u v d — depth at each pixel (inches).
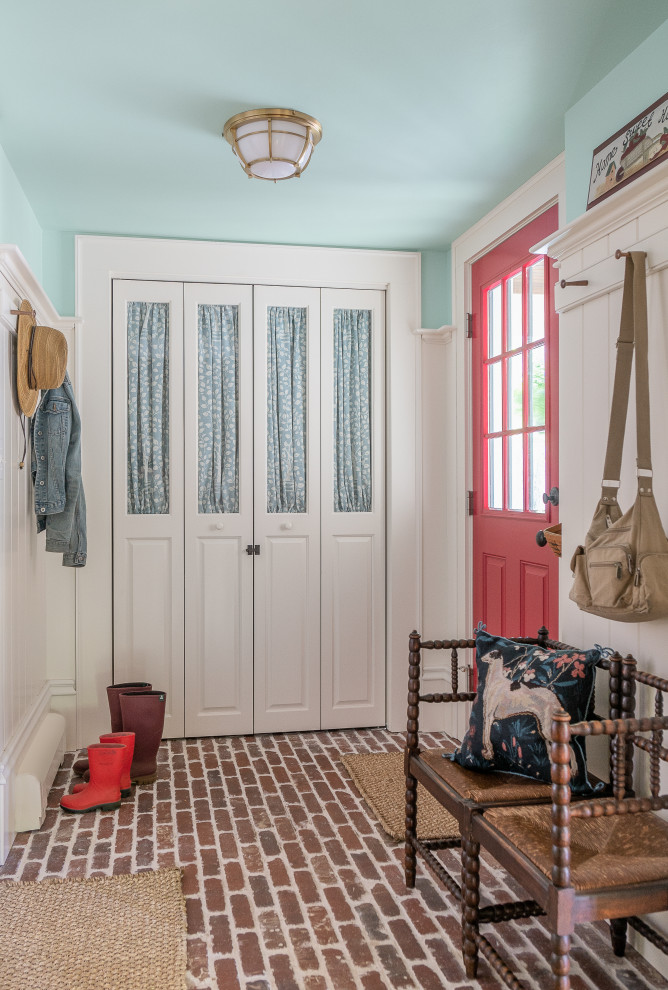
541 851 67.8
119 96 98.6
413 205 137.0
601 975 79.7
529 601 128.7
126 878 98.0
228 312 158.7
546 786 82.8
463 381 153.6
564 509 102.4
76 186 129.0
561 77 95.3
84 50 87.8
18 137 110.4
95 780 121.3
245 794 127.3
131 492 155.1
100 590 151.3
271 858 104.5
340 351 163.2
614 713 83.4
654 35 85.5
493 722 85.6
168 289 155.3
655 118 84.5
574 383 99.8
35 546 134.6
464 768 88.4
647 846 69.2
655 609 74.3
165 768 139.6
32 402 120.2
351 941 85.0
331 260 159.8
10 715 113.5
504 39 86.1
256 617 159.0
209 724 157.6
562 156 115.4
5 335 108.4
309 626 161.3
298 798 125.6
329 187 128.8
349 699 163.2
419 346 161.6
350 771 136.7
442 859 104.7
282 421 160.9
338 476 163.5
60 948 82.7
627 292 82.7
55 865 102.0
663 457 81.2
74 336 150.3
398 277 162.1
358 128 107.6
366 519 163.2
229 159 117.9
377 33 84.9
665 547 76.3
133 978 77.7
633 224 85.4
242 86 96.3
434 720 163.5
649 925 81.7
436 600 162.6
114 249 151.9
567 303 100.3
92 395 150.9
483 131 108.9
